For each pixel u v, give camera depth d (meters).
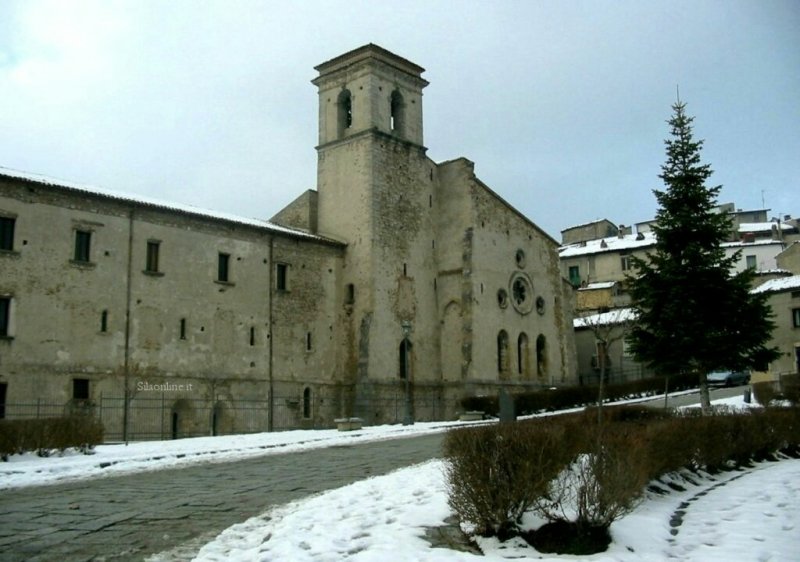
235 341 46.97
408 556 10.96
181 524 13.85
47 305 38.75
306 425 50.38
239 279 47.88
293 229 55.50
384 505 14.66
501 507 12.25
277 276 50.62
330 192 57.62
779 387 44.44
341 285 55.09
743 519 14.74
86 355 39.84
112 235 41.88
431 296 58.84
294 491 17.86
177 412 43.62
